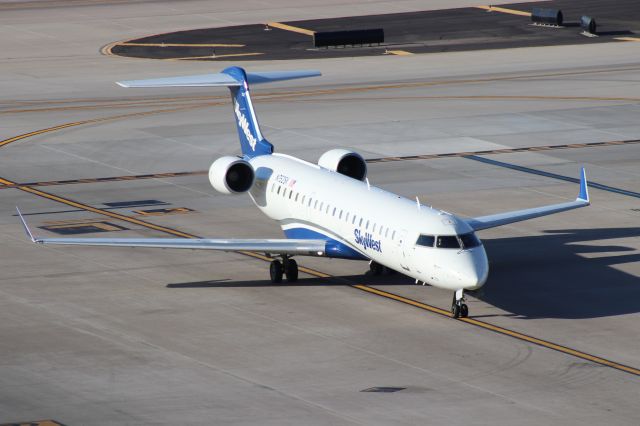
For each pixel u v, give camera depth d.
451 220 125.81
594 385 104.75
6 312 126.31
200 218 174.25
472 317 125.62
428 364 110.38
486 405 99.62
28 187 195.50
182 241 135.25
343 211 138.00
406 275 133.62
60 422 95.25
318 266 147.88
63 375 106.75
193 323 123.12
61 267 145.75
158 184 198.88
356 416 97.00
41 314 125.75
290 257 141.12
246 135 168.25
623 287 137.75
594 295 134.38
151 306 129.38
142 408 98.62
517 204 183.00
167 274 143.38
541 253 154.50
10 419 95.75
